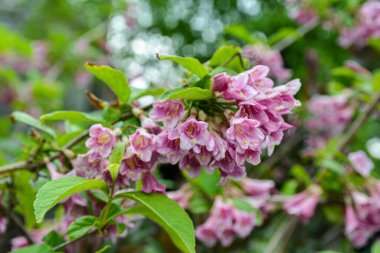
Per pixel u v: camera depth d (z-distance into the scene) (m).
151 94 0.55
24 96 1.14
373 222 0.80
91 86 1.67
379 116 1.05
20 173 0.59
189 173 0.46
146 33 2.08
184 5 2.18
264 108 0.43
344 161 0.85
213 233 0.75
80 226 0.47
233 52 0.51
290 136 1.04
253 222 0.74
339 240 1.32
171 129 0.43
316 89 1.37
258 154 0.43
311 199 0.81
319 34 1.56
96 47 1.44
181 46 2.15
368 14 1.06
